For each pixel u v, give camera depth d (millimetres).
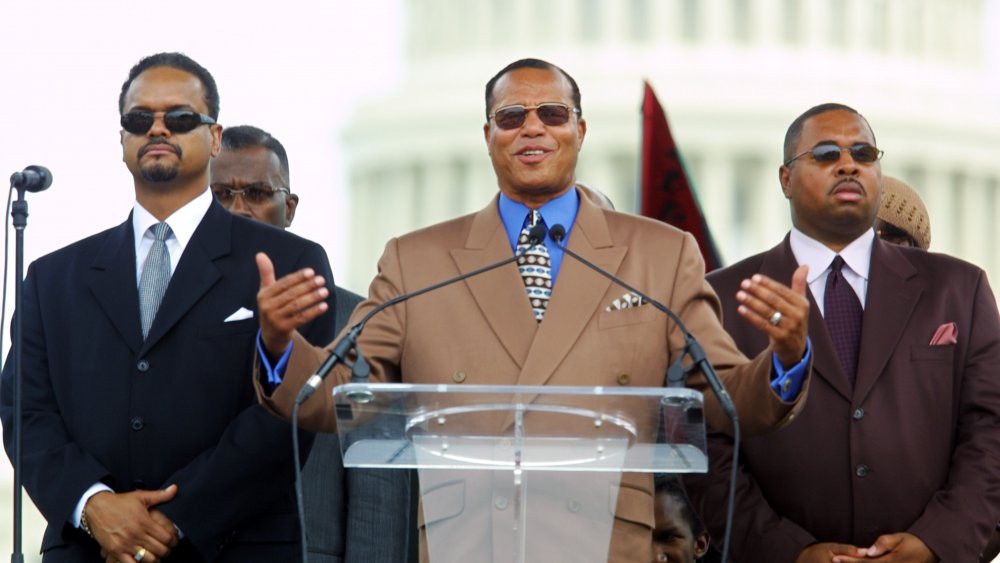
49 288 11500
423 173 91750
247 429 10875
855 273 12117
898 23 90750
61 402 11258
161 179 11469
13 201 11312
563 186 10703
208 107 11742
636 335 10195
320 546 12367
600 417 8992
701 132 88688
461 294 10398
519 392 8852
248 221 11664
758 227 88375
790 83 89250
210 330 11195
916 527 11328
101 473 10945
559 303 10211
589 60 90125
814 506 11570
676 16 90375
